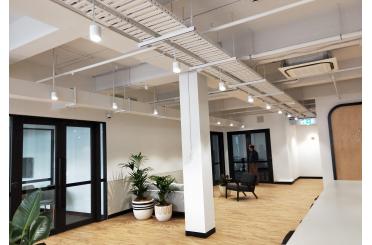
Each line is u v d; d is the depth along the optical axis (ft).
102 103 16.42
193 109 15.39
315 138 38.42
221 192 27.17
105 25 8.13
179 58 11.57
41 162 16.76
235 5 10.80
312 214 7.18
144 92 24.23
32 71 16.52
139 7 7.22
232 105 29.40
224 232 15.23
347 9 11.39
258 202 23.18
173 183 19.92
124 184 21.52
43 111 16.67
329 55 13.94
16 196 15.15
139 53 11.23
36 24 10.36
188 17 11.57
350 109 22.16
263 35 13.23
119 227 17.44
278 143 35.01
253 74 14.12
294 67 14.37
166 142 27.02
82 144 19.38
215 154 36.91
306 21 12.23
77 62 16.72
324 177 22.72
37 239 8.13
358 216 6.82
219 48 10.71
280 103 23.27
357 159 21.62
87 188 19.34
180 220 18.47
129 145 22.45
